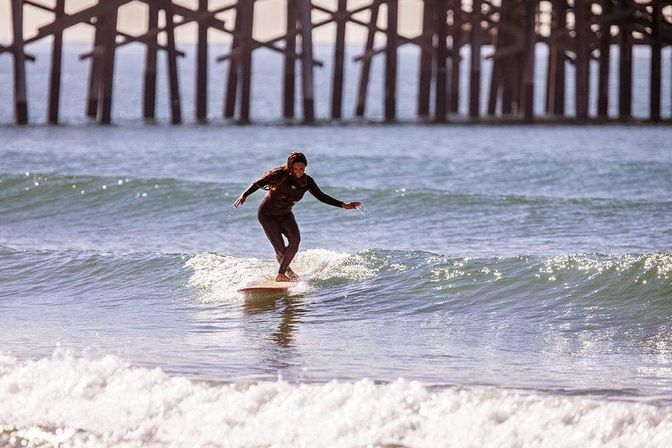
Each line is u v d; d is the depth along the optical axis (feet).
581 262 134.51
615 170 282.36
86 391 88.53
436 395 82.89
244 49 482.28
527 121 488.02
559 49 537.24
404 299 127.95
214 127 460.96
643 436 73.72
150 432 80.94
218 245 175.32
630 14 483.92
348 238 181.57
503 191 249.55
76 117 556.92
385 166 294.25
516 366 97.09
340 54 493.36
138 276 144.46
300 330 113.50
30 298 135.23
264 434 79.20
